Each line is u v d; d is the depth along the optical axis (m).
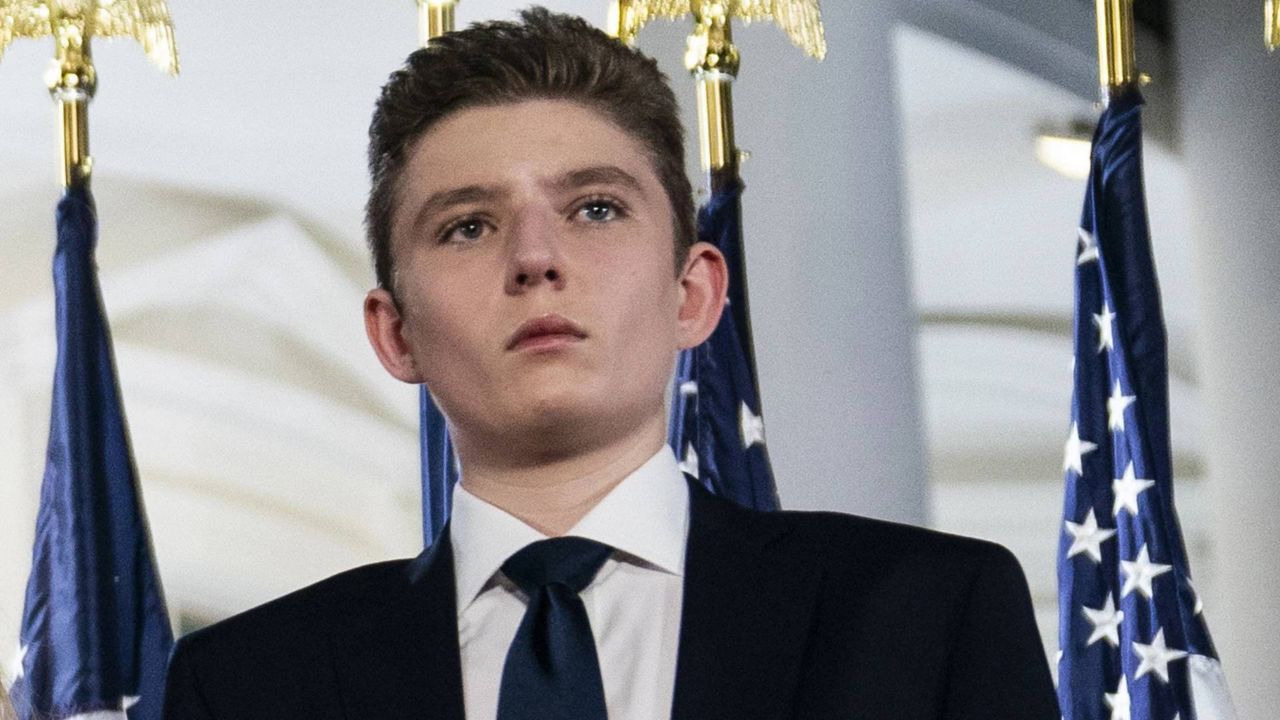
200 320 7.70
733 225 4.99
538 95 3.20
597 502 3.08
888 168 7.28
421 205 3.14
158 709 4.97
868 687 2.84
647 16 5.11
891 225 7.22
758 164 7.08
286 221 7.82
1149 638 4.74
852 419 6.97
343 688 3.00
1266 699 7.38
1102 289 5.01
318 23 7.93
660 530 3.05
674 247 3.26
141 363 7.60
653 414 3.11
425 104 3.22
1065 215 7.86
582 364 2.96
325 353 7.77
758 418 4.91
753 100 7.13
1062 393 7.75
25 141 7.60
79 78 5.27
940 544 3.00
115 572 5.03
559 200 3.10
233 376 7.68
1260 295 7.72
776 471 6.86
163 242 7.71
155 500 7.52
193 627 7.46
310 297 7.80
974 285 7.80
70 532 5.00
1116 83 5.12
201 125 7.82
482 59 3.22
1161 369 4.94
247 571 7.55
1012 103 7.86
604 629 2.98
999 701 2.85
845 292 7.07
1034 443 7.71
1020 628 2.93
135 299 7.65
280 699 3.02
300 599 3.18
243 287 7.75
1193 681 4.74
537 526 3.08
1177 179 7.90
